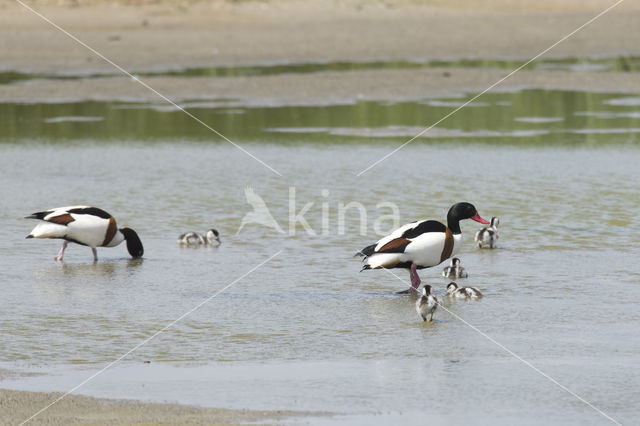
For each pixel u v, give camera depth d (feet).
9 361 35.60
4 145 86.79
